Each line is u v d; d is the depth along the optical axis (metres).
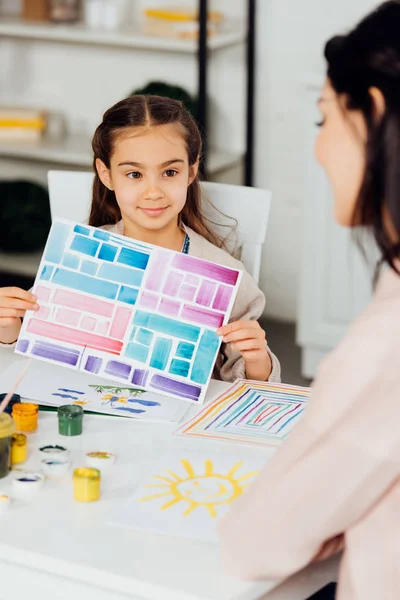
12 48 3.99
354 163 0.97
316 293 3.24
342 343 0.96
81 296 1.52
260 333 1.57
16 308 1.54
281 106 3.68
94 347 1.50
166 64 3.77
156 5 3.73
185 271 1.51
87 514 1.10
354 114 0.95
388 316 0.94
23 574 1.02
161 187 1.72
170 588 0.96
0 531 1.06
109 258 1.53
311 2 3.53
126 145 1.70
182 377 1.47
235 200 1.89
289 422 1.40
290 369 3.45
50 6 3.77
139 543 1.04
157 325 1.50
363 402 0.94
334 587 1.22
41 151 3.61
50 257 1.55
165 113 1.72
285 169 3.74
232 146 3.78
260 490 0.99
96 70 3.88
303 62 3.61
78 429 1.33
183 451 1.28
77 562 1.00
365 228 0.98
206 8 3.35
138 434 1.34
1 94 4.07
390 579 0.94
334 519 0.95
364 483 0.94
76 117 3.97
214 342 1.49
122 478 1.20
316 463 0.96
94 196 1.89
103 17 3.66
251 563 0.98
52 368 1.58
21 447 1.23
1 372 1.57
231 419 1.41
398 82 0.90
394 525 0.95
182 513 1.11
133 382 1.48
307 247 3.21
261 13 3.61
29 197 3.85
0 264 3.78
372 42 0.92
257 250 1.90
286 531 0.97
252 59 3.62
